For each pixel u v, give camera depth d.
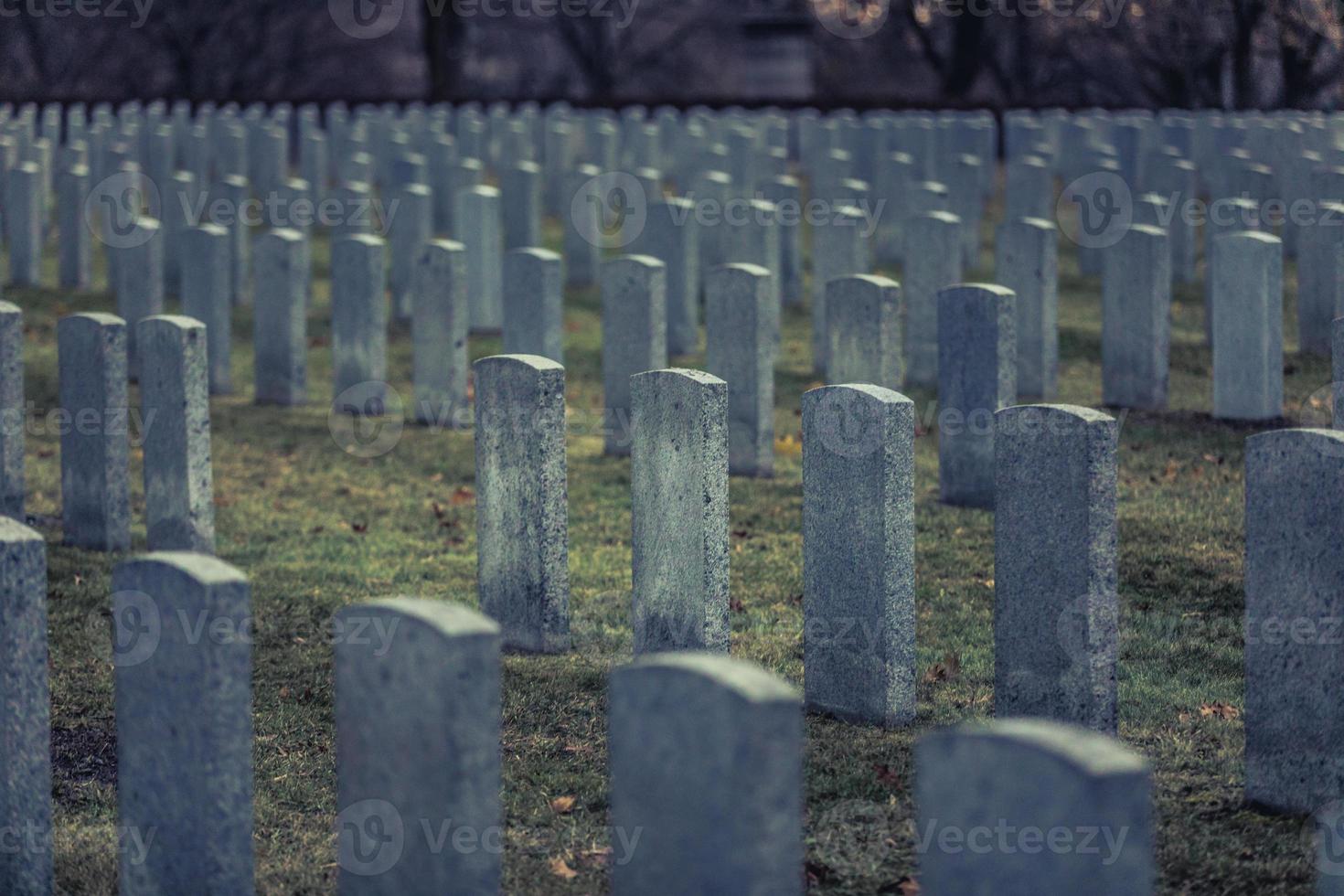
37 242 19.17
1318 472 5.99
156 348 10.01
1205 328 16.08
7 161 21.83
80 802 6.88
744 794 4.14
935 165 24.34
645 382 7.79
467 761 4.73
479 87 55.12
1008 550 6.89
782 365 15.90
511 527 8.49
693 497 7.64
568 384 15.29
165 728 5.30
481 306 17.62
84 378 10.30
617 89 53.88
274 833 6.48
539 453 8.30
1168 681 7.90
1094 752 3.93
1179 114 25.36
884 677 7.34
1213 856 5.96
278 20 46.66
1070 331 16.86
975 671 8.12
